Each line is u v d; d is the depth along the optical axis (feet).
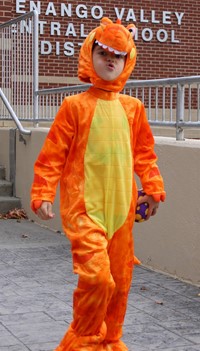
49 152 13.26
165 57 47.55
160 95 40.86
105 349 13.52
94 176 13.20
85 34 44.73
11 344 15.37
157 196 13.87
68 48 44.37
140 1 46.44
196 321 17.25
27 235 28.78
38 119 32.99
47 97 33.27
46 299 19.13
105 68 13.26
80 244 12.83
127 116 13.56
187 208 20.89
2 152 35.73
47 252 25.57
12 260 24.12
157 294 19.72
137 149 14.06
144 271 22.58
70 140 13.34
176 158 21.30
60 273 22.29
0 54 36.76
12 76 35.91
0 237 28.32
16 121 33.19
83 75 13.64
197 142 21.18
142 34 46.73
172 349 15.17
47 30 43.83
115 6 45.70
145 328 16.60
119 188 13.28
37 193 13.17
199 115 21.70
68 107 13.32
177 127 22.08
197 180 20.39
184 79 21.59
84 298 12.72
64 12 44.16
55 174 13.26
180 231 21.26
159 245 22.39
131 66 13.66
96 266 12.57
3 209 33.17
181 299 19.22
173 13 47.50
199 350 15.15
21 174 33.42
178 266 21.45
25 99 34.65
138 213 14.01
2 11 41.32
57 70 44.16
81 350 12.91
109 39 13.05
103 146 13.21
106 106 13.41
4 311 17.90
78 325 12.98
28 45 34.27
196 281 20.66
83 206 13.10
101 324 13.03
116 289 13.46
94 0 44.98
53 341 15.61
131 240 13.52
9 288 20.29
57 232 29.66
